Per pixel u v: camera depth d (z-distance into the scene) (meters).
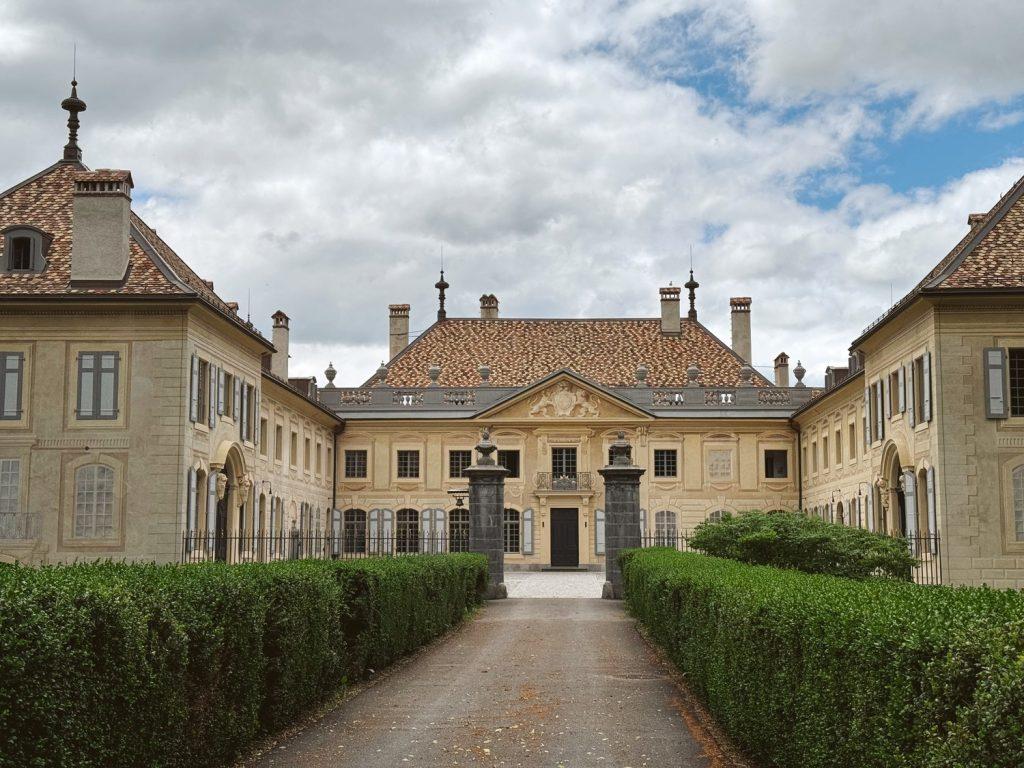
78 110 37.12
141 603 8.82
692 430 61.25
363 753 11.65
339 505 61.16
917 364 33.12
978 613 7.11
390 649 18.19
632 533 35.31
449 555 28.47
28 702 6.89
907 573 24.53
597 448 61.25
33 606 7.25
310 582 13.84
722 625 12.31
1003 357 30.95
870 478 42.75
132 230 34.28
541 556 60.56
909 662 6.56
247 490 39.16
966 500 30.62
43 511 32.31
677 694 15.52
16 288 32.56
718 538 26.02
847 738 7.68
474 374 65.31
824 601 8.95
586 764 11.13
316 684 14.25
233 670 10.91
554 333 68.56
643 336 68.06
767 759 10.63
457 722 13.43
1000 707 5.43
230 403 37.97
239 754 11.27
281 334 53.12
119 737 8.17
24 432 32.56
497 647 21.47
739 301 70.06
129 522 32.22
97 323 32.84
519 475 61.22
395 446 61.53
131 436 32.47
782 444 61.19
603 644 21.89
